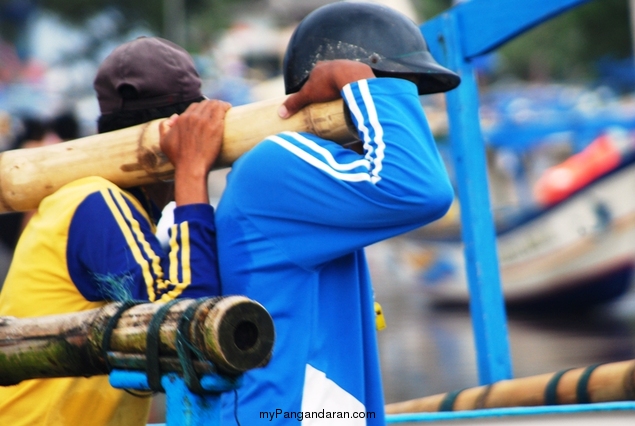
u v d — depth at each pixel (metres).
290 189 7.28
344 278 7.55
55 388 7.48
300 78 7.70
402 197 6.95
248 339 5.41
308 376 7.20
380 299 52.09
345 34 7.59
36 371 6.40
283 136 7.44
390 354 33.31
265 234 7.36
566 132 54.69
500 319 13.51
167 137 7.60
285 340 7.24
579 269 45.22
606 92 74.62
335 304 7.48
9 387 7.54
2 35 114.00
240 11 112.31
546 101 69.38
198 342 5.34
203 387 5.46
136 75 8.04
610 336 36.50
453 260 48.88
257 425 7.16
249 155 7.49
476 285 13.56
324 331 7.36
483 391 12.02
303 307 7.29
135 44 8.20
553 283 45.81
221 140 7.67
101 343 6.05
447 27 13.73
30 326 6.43
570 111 58.41
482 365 13.51
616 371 10.73
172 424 5.63
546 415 10.62
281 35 106.69
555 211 44.88
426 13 107.31
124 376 5.98
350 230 7.19
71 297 7.52
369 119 7.17
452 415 11.04
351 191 7.07
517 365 29.78
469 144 13.60
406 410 12.79
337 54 7.55
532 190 52.97
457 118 13.70
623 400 10.61
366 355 7.65
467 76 13.65
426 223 7.15
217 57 104.81
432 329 41.00
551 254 45.50
